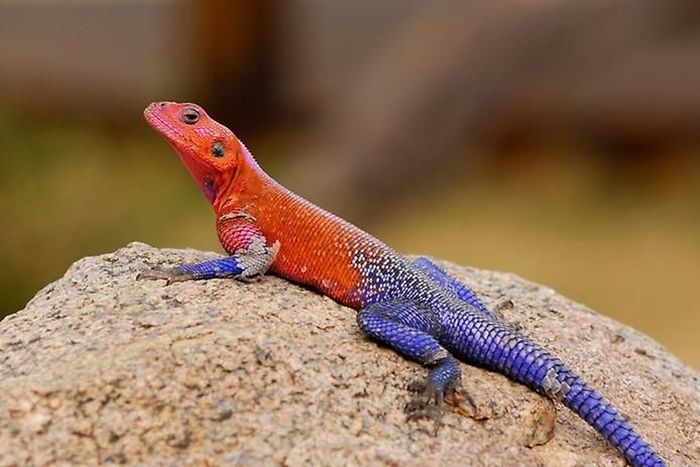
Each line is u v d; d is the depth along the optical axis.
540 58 12.38
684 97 12.88
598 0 12.06
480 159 14.70
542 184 16.03
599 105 13.33
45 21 17.61
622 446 5.35
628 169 15.38
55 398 4.74
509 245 15.66
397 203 13.41
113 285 5.83
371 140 12.79
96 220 15.01
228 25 14.81
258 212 6.19
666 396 6.32
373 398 5.11
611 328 7.03
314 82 15.51
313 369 5.13
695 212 15.88
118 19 17.53
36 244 14.24
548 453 5.31
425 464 4.79
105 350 5.07
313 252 6.10
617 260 15.36
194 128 6.17
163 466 4.61
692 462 5.78
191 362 4.95
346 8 16.33
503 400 5.38
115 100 16.27
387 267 6.02
